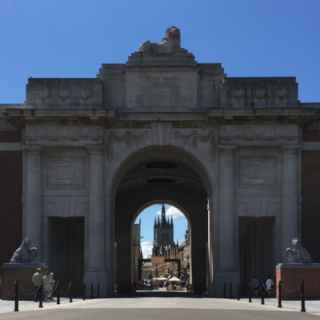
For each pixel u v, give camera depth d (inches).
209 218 2910.9
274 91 2861.7
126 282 3978.8
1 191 2864.2
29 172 2849.4
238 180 2876.5
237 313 1595.7
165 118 2864.2
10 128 2896.2
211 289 2849.4
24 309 1788.9
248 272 3105.3
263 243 3011.8
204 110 2854.3
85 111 2817.4
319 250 2834.6
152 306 1915.6
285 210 2834.6
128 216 4005.9
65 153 2876.5
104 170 2866.6
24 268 2322.8
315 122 2878.9
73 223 3056.1
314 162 2869.1
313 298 2315.5
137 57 2896.2
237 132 2859.3
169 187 3981.3
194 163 3006.9
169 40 2908.5
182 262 7578.7
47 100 2864.2
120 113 2856.8
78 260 3031.5
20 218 2859.3
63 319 1366.9
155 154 3053.6
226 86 2859.3
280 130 2856.8
